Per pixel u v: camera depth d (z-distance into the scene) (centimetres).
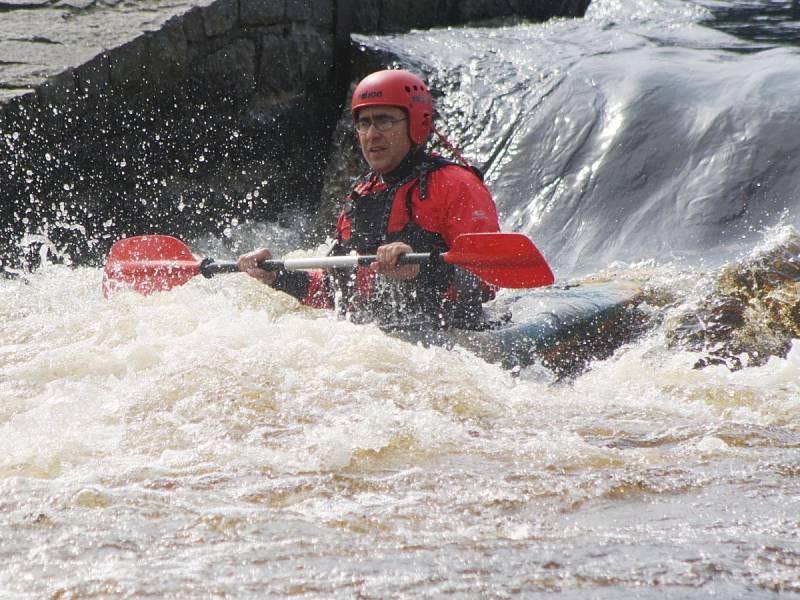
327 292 1816
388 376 1284
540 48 3306
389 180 1745
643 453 1028
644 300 1933
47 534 805
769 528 814
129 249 1844
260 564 744
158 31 2659
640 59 3142
